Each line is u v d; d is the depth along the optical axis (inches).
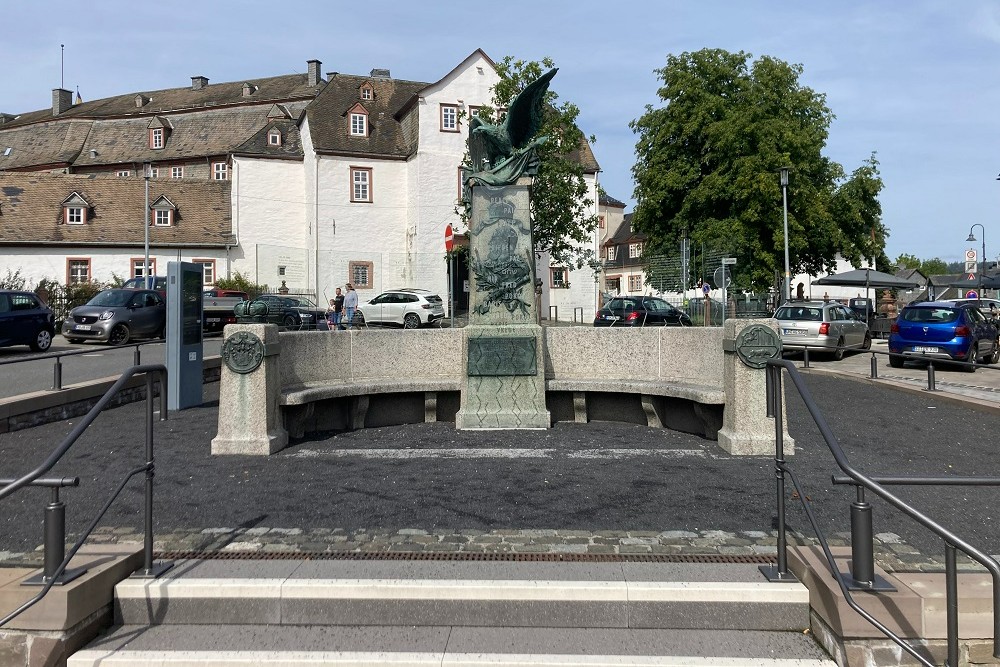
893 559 176.2
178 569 166.6
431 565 168.6
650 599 155.6
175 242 1594.5
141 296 906.1
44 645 143.1
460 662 141.3
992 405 387.5
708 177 1277.1
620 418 364.2
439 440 317.4
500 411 343.3
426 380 365.7
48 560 148.8
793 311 824.9
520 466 267.6
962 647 141.4
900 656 140.8
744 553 179.6
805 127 1348.4
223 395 291.6
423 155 1505.9
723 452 290.7
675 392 318.7
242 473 258.8
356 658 142.9
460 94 1531.7
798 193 1244.5
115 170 2103.8
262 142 1686.8
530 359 341.7
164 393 178.4
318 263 1208.8
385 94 1718.8
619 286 2536.9
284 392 314.2
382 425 360.5
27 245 1535.4
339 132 1587.1
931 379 452.8
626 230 2603.3
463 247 1293.1
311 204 1582.2
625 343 365.1
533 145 351.3
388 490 236.2
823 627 148.4
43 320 776.3
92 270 1562.5
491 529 197.8
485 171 352.2
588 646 147.9
